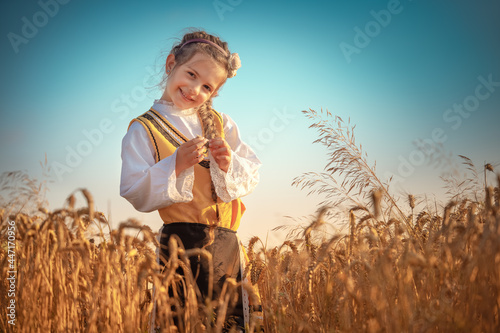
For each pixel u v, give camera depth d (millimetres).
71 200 1959
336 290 2139
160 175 2504
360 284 1834
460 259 1858
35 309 2074
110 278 1984
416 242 2068
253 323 2277
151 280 2158
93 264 2180
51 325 2152
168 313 1968
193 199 2613
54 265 2168
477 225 1844
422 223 2527
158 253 2504
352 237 2199
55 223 2039
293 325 2178
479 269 1666
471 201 2408
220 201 2695
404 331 1644
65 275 2195
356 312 1982
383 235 2289
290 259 2402
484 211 1906
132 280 2189
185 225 2559
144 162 2633
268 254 2441
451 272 1807
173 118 2824
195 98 2783
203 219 2604
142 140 2703
